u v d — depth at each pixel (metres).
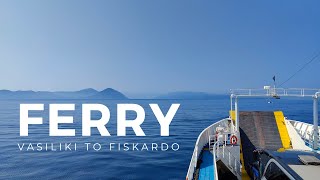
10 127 101.75
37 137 73.75
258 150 15.67
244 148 25.64
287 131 27.27
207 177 15.36
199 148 19.89
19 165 39.03
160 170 34.56
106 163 39.16
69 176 32.56
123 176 31.95
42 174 33.78
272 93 23.30
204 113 168.38
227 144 21.00
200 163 17.94
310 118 112.88
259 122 28.80
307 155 11.62
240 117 29.91
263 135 27.14
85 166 37.50
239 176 19.52
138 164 38.09
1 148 56.47
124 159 42.00
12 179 32.00
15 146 59.19
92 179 31.05
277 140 26.36
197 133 77.75
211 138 24.20
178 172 33.53
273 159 11.50
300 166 10.23
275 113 29.83
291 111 165.75
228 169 19.66
